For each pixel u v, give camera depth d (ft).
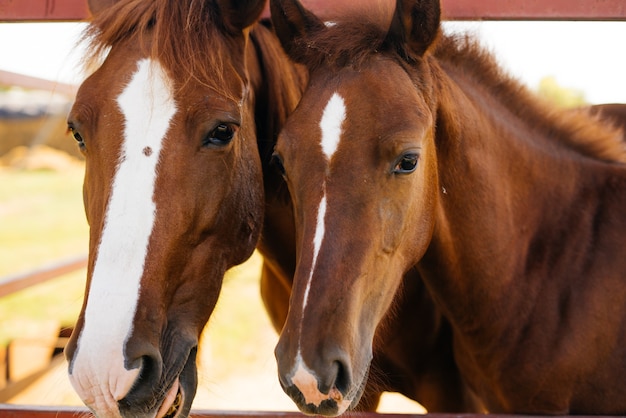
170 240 5.29
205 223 5.73
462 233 6.80
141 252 5.08
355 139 5.32
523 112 7.42
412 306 7.97
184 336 5.64
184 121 5.41
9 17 7.14
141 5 5.80
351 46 5.72
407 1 5.81
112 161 5.21
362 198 5.28
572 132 7.46
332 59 5.68
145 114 5.29
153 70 5.41
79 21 7.09
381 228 5.41
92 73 5.78
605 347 6.82
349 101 5.43
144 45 5.57
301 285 5.16
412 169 5.48
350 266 5.18
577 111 7.95
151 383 5.13
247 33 6.48
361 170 5.28
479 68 7.39
